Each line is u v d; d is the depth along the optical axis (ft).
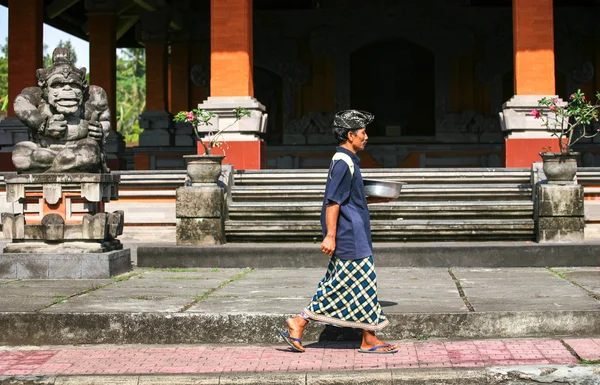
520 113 46.65
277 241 35.40
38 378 17.63
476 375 17.30
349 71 81.10
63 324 21.57
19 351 20.76
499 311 21.12
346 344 20.76
